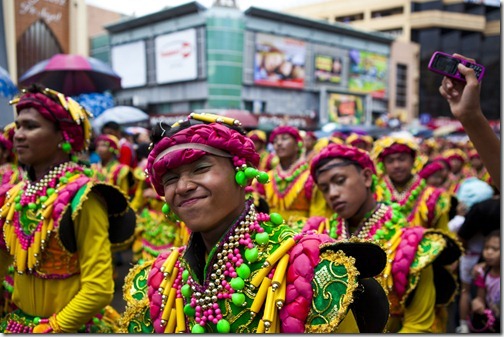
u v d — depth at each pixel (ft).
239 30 104.58
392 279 6.37
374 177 6.93
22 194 6.80
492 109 64.90
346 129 44.86
